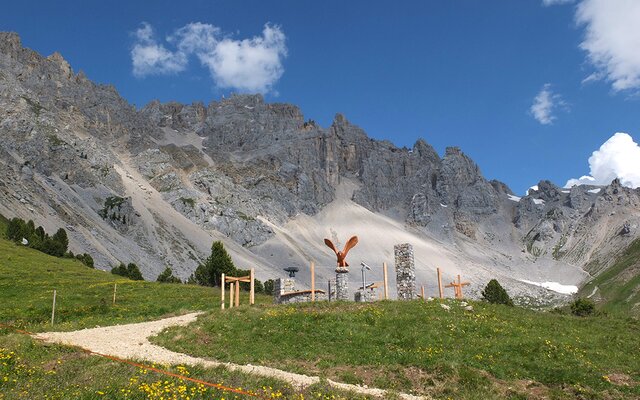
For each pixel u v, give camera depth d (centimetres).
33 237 10281
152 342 3014
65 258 10288
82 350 2494
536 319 4066
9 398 1689
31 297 5288
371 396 2170
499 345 3119
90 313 4500
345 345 3014
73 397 1752
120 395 1805
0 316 4038
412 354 2841
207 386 2003
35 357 2298
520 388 2522
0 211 14138
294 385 2202
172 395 1855
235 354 2788
